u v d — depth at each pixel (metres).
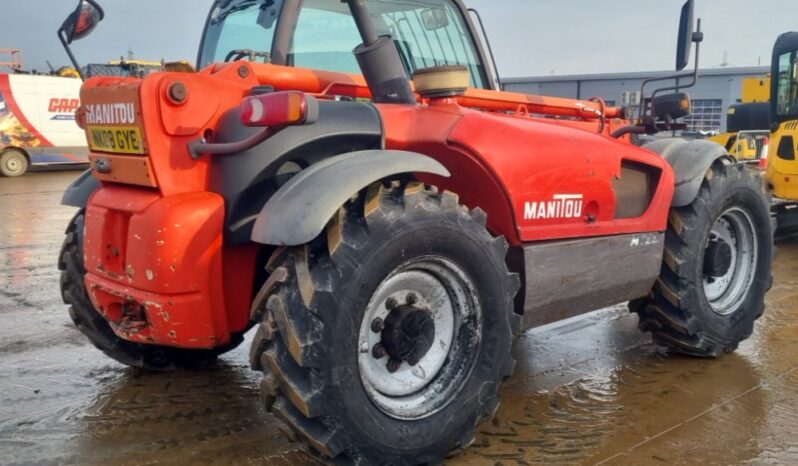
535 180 2.85
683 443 2.72
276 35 3.07
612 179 3.21
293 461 2.56
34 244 7.39
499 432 2.80
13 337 4.05
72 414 2.95
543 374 3.47
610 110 4.18
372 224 2.24
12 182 14.65
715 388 3.29
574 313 3.13
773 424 2.89
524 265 2.85
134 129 2.39
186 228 2.35
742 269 3.87
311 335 2.12
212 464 2.53
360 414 2.23
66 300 3.20
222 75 2.53
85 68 3.38
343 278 2.17
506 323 2.62
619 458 2.59
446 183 2.82
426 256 2.37
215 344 2.53
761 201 3.84
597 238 3.12
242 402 3.09
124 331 2.60
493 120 2.81
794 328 4.26
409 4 3.48
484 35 3.84
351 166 2.27
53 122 16.25
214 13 3.80
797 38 7.68
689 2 3.48
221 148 2.34
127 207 2.45
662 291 3.54
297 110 2.10
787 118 7.78
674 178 3.49
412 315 2.41
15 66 16.47
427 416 2.42
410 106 2.70
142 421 2.88
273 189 2.50
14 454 2.60
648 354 3.78
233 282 2.54
